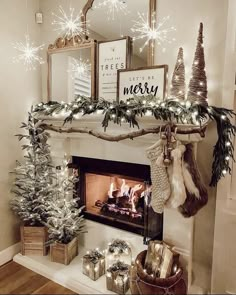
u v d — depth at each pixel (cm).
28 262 229
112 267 199
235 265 185
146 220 213
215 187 189
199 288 193
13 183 242
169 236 197
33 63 254
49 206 227
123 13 214
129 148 214
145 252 202
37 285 206
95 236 245
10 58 232
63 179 230
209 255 196
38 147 233
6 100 231
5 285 205
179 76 179
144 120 184
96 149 232
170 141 173
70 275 210
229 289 189
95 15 228
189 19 188
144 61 207
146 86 199
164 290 169
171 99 175
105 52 220
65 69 243
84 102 204
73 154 246
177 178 167
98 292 192
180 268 183
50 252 229
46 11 254
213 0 179
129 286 193
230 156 177
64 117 220
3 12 223
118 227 231
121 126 196
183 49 191
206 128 186
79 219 233
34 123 237
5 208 238
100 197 260
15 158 243
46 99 264
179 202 166
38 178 231
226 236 185
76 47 234
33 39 252
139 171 215
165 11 196
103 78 223
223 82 177
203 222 195
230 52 173
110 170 231
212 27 180
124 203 244
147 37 204
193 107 162
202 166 192
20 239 251
